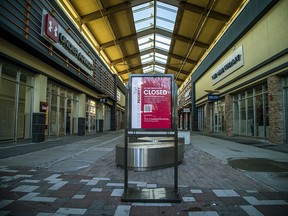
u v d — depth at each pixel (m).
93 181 4.87
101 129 27.39
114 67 34.88
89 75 20.25
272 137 12.09
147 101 4.18
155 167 6.09
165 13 21.42
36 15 11.21
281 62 11.23
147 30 25.05
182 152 7.09
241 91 17.23
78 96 19.81
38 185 4.54
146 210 3.40
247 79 15.04
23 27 10.16
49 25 12.02
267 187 4.53
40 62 12.23
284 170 5.89
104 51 27.38
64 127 16.83
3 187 4.38
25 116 11.62
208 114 26.16
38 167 6.03
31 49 10.61
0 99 9.79
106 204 3.62
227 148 10.47
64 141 13.42
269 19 12.34
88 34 21.83
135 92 4.22
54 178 5.05
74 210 3.37
